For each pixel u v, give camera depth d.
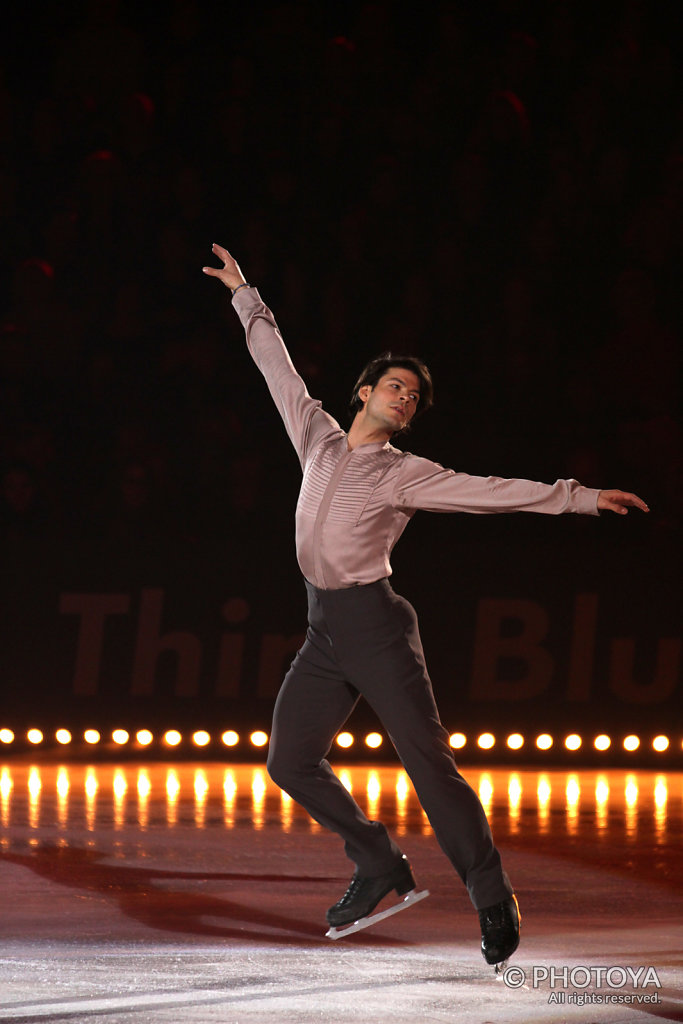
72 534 24.55
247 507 25.98
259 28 33.69
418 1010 8.77
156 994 9.06
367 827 11.02
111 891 12.61
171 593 23.55
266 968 9.86
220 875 13.39
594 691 23.47
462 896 12.68
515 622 23.55
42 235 32.34
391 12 34.50
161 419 29.14
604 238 30.52
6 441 27.27
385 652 10.50
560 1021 8.56
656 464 25.94
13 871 13.49
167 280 30.98
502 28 34.09
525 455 27.77
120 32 32.91
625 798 19.38
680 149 30.73
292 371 11.88
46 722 23.42
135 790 19.50
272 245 31.52
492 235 31.17
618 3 33.56
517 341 28.67
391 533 10.74
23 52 33.97
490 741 23.44
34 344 29.66
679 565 23.61
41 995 8.99
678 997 9.19
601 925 11.45
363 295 30.39
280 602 23.56
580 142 31.61
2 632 23.45
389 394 10.77
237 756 23.39
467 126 32.38
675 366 28.36
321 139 32.38
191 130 33.00
